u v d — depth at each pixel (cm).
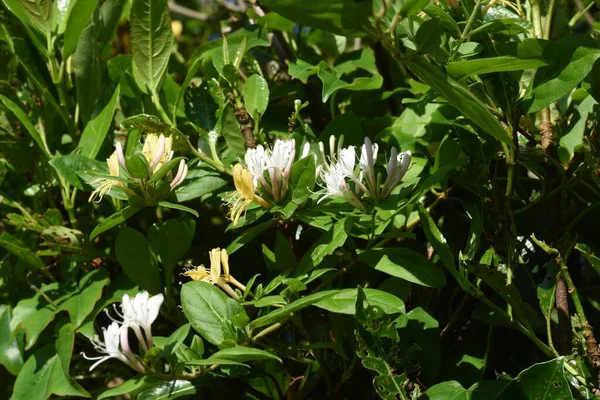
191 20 135
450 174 89
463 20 89
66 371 88
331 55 103
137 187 88
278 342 88
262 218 94
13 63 103
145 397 84
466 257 84
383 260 84
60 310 91
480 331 90
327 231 84
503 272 84
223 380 92
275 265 88
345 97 102
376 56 100
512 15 91
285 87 99
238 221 85
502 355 90
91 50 98
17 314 92
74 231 93
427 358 86
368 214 85
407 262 84
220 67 95
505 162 91
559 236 89
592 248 92
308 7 75
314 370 90
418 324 87
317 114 102
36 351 92
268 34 104
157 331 96
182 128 99
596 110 87
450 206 92
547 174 89
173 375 81
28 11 98
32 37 99
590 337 83
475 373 87
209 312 82
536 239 86
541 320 89
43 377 91
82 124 101
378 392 82
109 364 96
